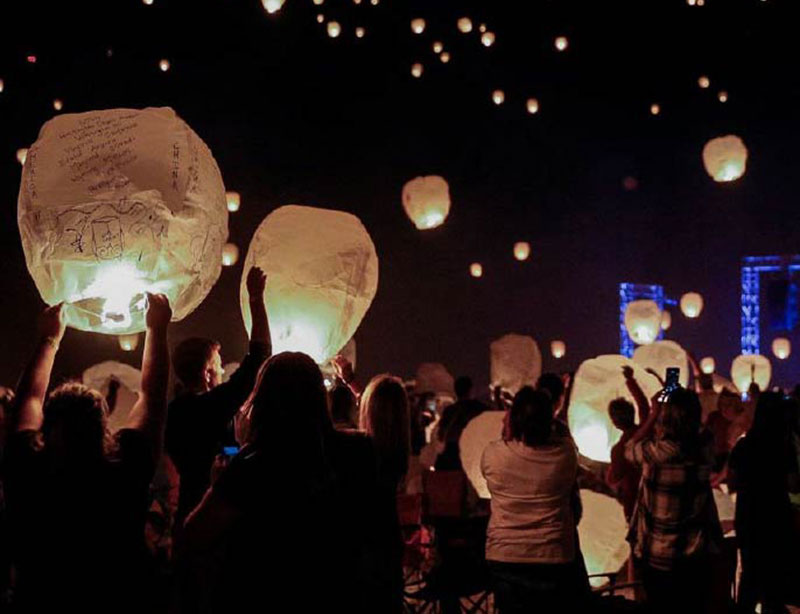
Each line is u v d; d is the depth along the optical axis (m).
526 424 4.73
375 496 3.30
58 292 3.11
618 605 5.33
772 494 5.97
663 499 5.12
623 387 6.85
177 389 5.55
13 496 2.86
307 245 3.96
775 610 6.01
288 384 3.04
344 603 3.04
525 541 4.64
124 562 2.83
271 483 2.96
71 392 2.88
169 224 3.07
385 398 3.94
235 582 2.95
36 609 2.78
